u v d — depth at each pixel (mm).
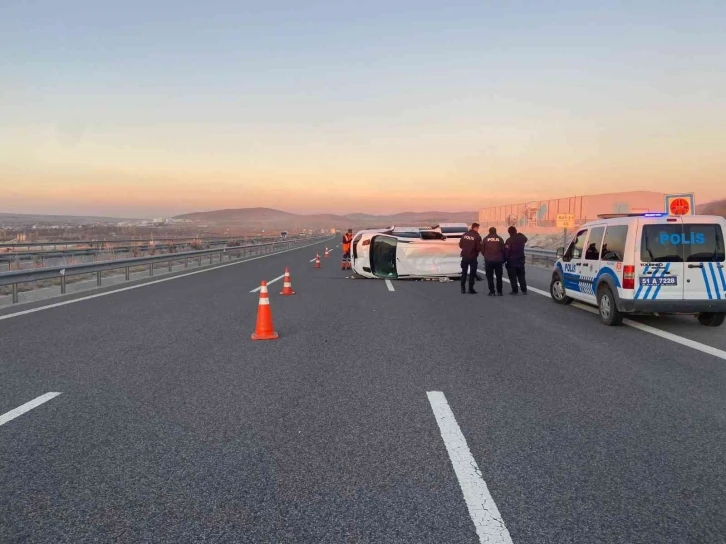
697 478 3947
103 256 30250
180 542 3125
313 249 51156
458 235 23859
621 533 3229
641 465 4164
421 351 8094
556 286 13656
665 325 10469
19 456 4273
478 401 5738
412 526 3301
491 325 10398
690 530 3266
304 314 11562
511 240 15359
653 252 9547
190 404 5574
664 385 6375
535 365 7297
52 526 3283
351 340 8859
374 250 19703
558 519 3383
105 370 6883
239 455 4320
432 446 4527
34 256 26438
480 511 3475
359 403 5645
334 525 3311
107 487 3777
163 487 3779
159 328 9828
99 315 11266
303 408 5477
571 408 5523
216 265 28141
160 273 22547
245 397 5820
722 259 9516
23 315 11219
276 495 3678
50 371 6816
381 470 4066
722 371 7031
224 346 8352
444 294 15516
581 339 9102
